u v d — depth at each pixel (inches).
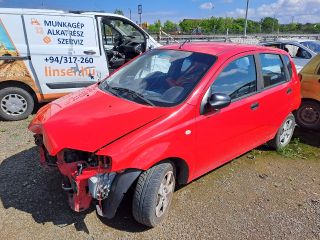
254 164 185.0
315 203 149.9
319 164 191.8
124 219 128.3
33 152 183.2
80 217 128.0
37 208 132.3
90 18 251.9
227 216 135.4
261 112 167.3
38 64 237.3
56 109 132.0
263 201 148.6
